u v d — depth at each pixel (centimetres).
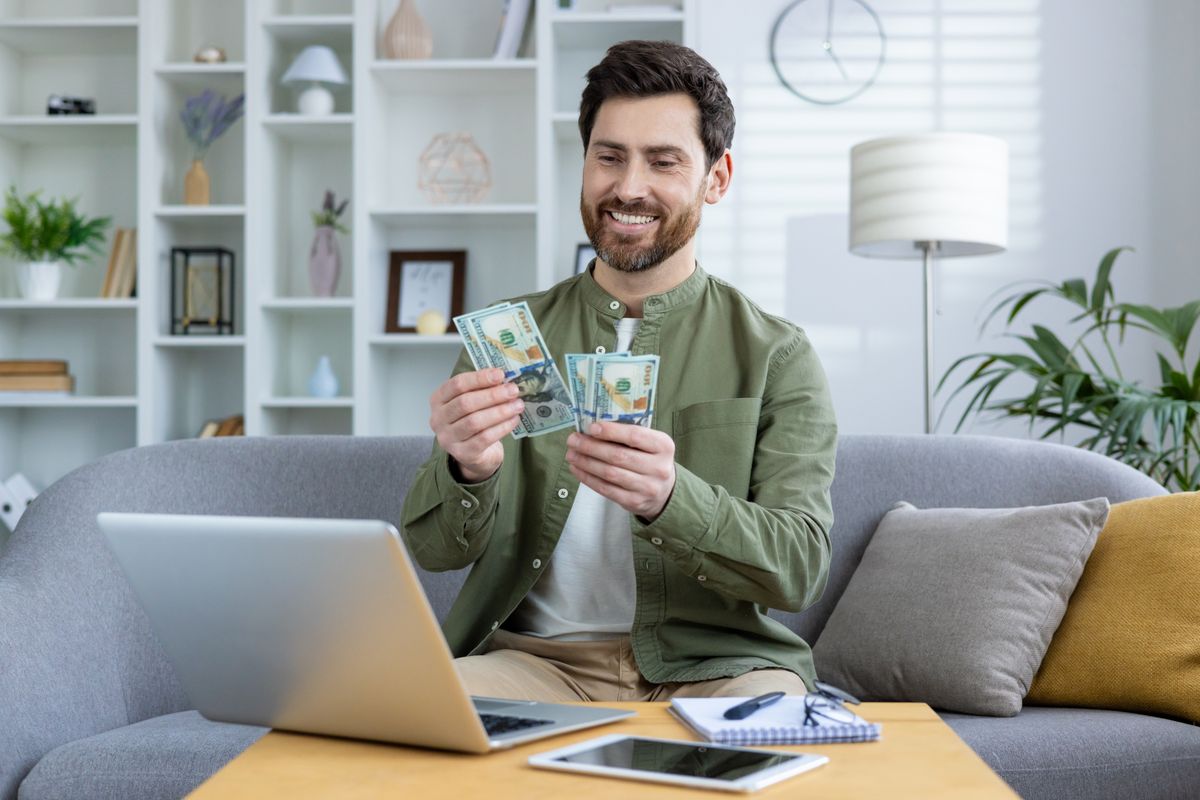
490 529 152
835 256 393
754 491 154
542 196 389
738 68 397
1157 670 169
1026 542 186
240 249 423
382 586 94
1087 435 376
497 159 421
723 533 134
